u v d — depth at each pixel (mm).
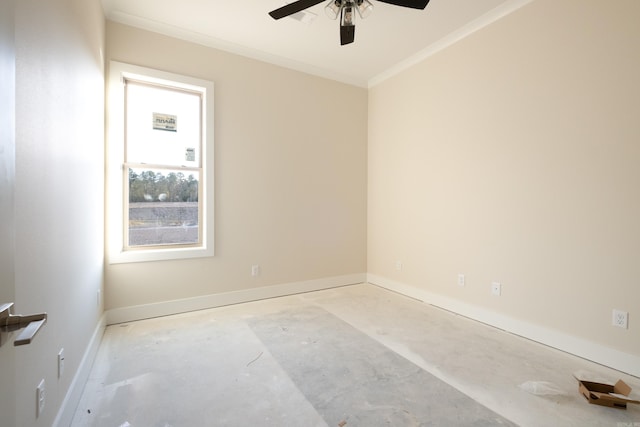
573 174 2238
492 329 2695
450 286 3172
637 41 1938
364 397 1732
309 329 2680
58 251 1383
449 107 3174
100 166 2484
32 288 1096
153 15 2771
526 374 1968
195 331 2621
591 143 2145
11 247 683
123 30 2777
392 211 3938
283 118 3650
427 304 3385
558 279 2324
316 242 3938
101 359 2133
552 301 2359
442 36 3119
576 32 2209
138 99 2994
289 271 3738
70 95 1564
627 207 1987
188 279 3119
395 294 3771
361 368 2037
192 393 1759
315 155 3902
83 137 1857
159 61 2928
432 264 3381
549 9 2357
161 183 3105
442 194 3260
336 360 2143
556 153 2332
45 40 1214
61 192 1426
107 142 2705
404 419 1554
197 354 2217
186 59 3059
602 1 2082
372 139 4258
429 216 3414
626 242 1994
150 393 1753
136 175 2994
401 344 2393
